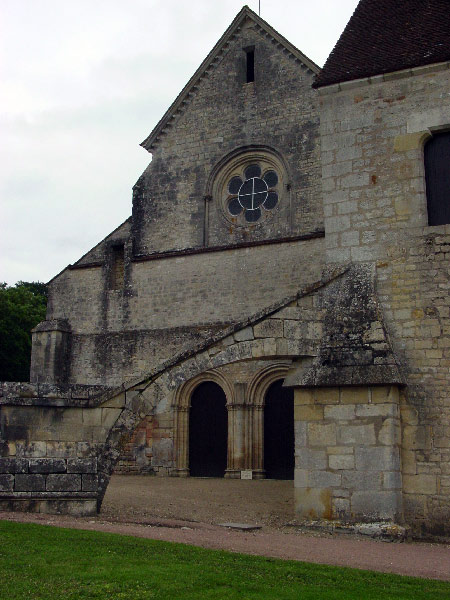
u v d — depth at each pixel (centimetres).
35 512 1371
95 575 843
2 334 4853
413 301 1479
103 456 1456
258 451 2611
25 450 1412
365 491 1388
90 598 752
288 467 2583
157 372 1515
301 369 1514
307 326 1512
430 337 1449
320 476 1429
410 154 1547
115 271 3106
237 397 2659
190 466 2733
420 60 1555
